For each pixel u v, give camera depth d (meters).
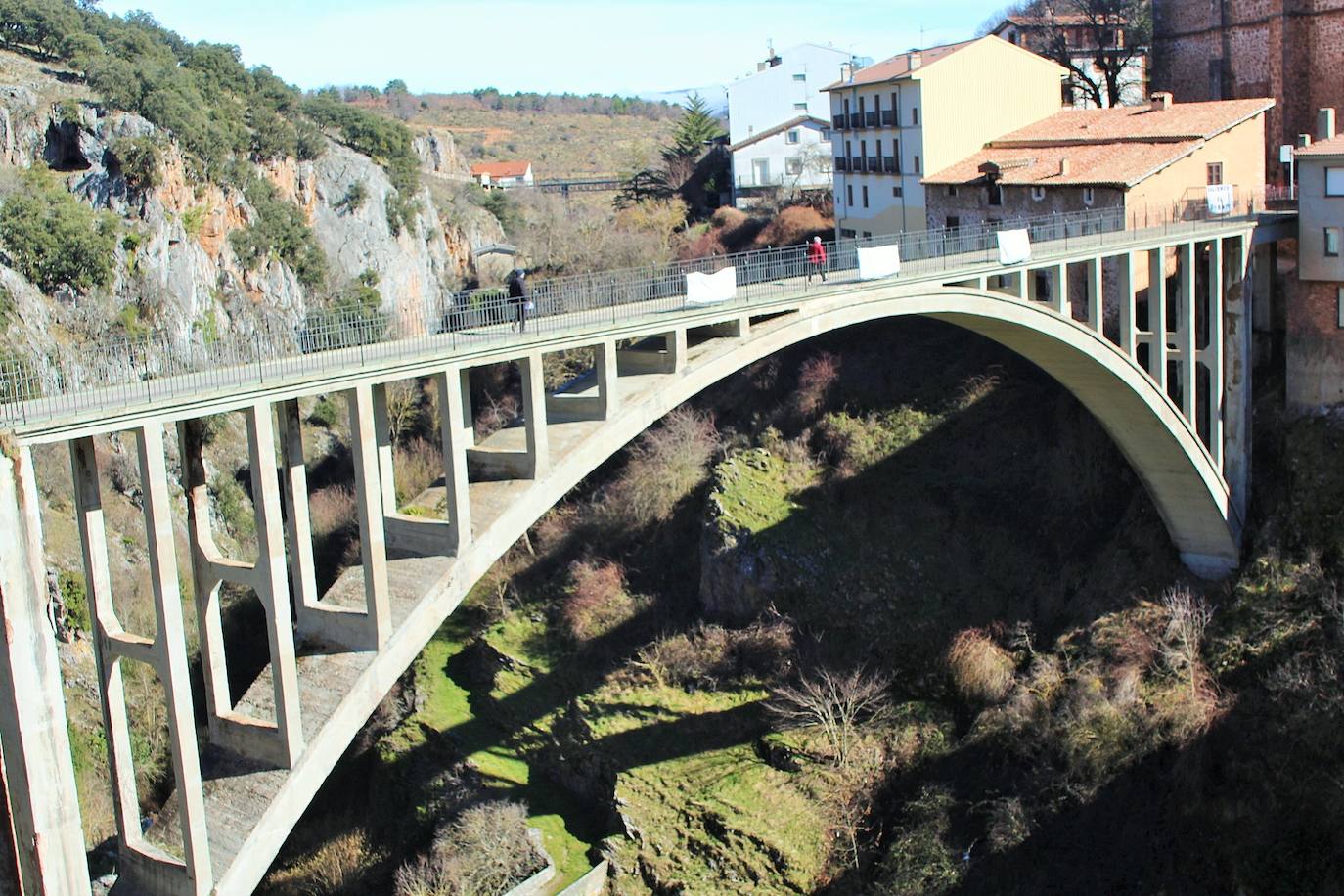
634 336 28.66
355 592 26.06
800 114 86.44
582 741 45.72
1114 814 36.38
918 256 45.16
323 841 46.56
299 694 24.50
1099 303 38.16
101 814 44.81
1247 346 41.38
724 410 59.03
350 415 24.39
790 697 43.34
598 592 51.66
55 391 24.22
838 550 47.84
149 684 47.78
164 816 23.77
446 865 41.47
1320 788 34.06
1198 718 36.75
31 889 21.09
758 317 32.28
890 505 48.91
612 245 78.75
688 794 42.47
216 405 22.20
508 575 55.06
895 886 37.56
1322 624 37.62
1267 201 45.78
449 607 25.83
